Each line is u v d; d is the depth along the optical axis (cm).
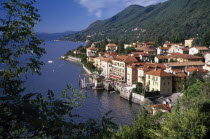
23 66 1374
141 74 9431
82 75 12594
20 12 1280
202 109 3409
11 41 1281
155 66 9544
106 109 6862
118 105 7400
